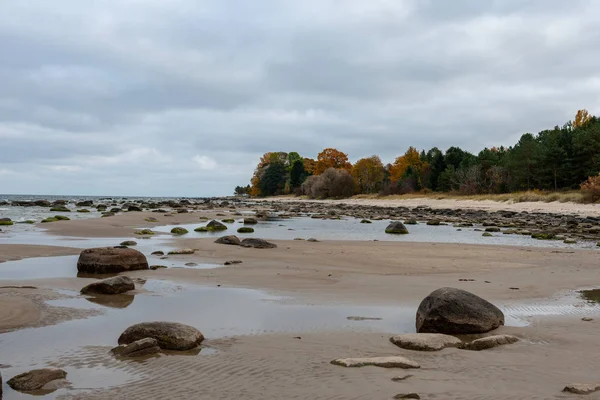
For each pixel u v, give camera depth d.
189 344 7.00
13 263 15.62
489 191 79.25
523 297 11.23
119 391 5.39
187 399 5.15
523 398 5.11
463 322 7.94
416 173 105.06
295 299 10.76
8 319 8.58
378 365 6.20
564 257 18.45
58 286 11.77
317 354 6.78
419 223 39.84
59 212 48.44
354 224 38.62
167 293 11.21
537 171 71.88
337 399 5.11
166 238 24.42
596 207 50.09
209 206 70.69
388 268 15.69
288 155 167.50
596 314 9.59
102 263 13.92
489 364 6.34
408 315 9.41
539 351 6.96
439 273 14.76
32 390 5.42
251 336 7.79
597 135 67.19
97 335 7.75
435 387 5.45
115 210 50.25
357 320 8.97
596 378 5.79
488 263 16.86
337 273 14.48
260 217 45.69
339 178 109.81
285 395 5.23
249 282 12.73
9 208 56.97
